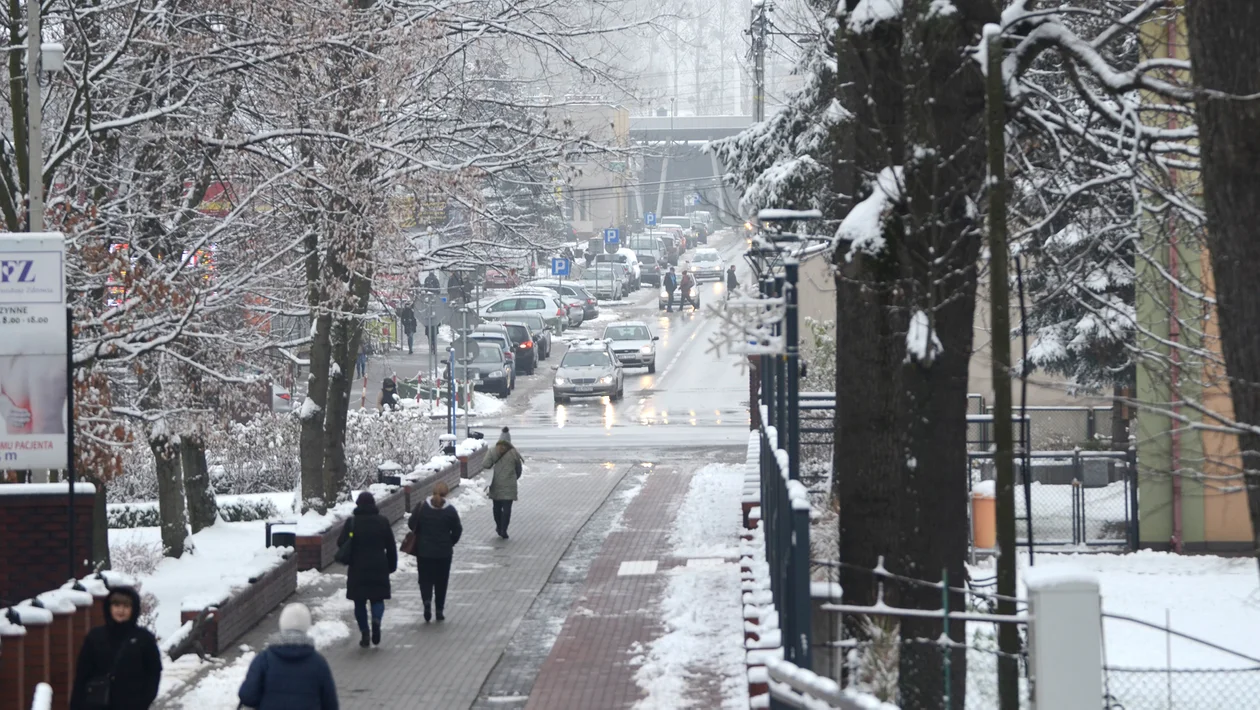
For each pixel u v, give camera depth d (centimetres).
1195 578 5422
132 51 5231
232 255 5806
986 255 3600
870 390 3278
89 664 2836
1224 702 3666
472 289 14388
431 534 4881
